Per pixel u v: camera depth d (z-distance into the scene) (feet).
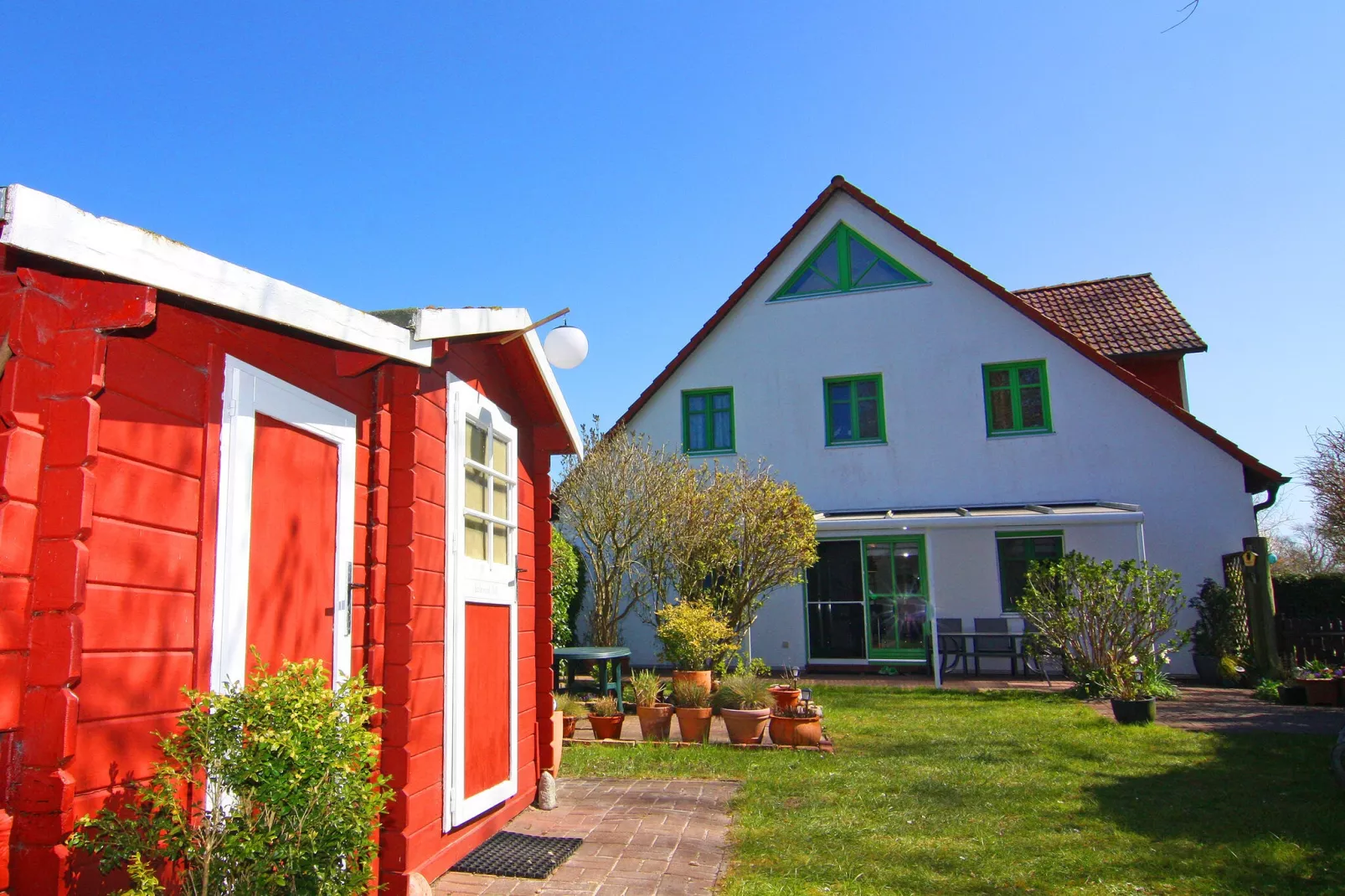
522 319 18.70
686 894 15.72
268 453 12.17
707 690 33.88
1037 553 56.08
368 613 14.74
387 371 15.61
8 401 8.46
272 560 12.16
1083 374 57.47
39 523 8.62
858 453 59.98
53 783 8.25
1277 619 48.49
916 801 22.49
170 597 9.98
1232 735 31.42
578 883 16.20
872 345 60.90
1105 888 16.30
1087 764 26.89
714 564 47.91
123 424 9.42
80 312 8.96
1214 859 17.83
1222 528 54.08
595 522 51.13
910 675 54.19
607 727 31.73
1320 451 58.65
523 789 21.38
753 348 62.64
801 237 63.52
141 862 8.68
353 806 10.35
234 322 11.41
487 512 19.58
